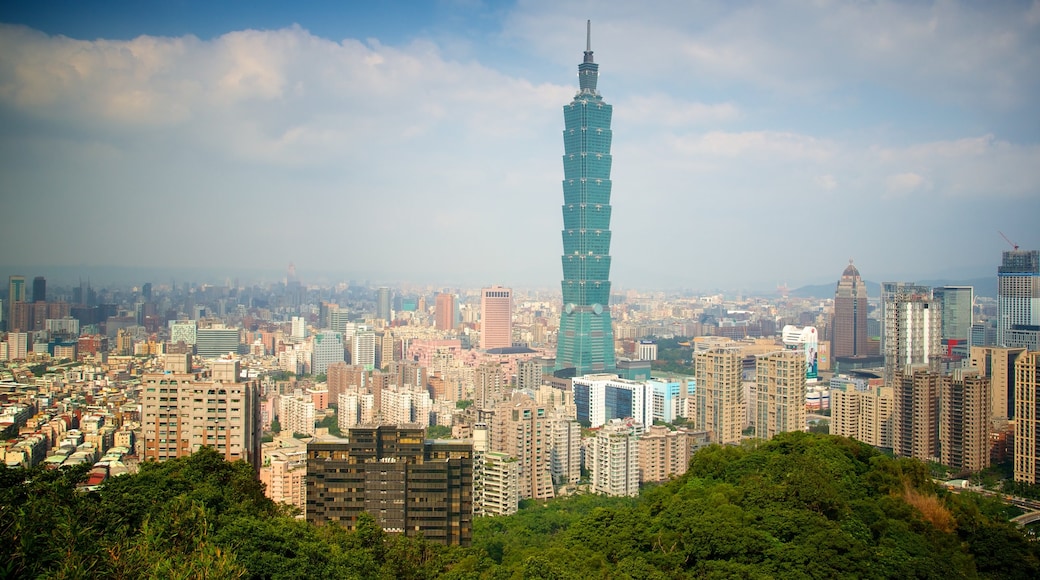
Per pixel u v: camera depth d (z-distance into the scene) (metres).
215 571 132.88
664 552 199.50
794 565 178.25
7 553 126.06
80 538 133.75
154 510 173.12
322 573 177.88
